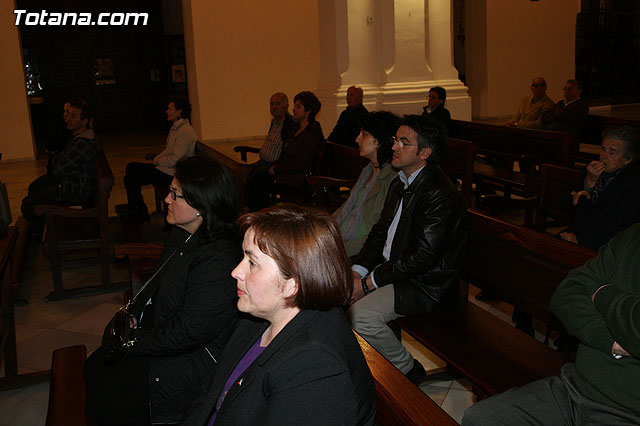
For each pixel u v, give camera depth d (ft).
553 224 18.69
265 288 4.28
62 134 22.43
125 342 7.02
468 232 9.70
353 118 21.52
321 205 16.05
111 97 53.31
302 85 44.19
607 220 10.73
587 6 51.19
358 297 9.10
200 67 41.52
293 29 43.24
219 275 6.72
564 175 12.61
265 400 4.07
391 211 9.70
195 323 6.64
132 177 19.44
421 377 9.48
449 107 28.27
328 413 3.81
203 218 7.04
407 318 9.43
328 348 3.97
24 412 9.77
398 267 8.80
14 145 37.60
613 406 5.59
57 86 51.47
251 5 41.91
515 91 48.75
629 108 51.72
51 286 15.39
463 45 55.21
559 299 6.00
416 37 27.43
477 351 8.30
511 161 21.09
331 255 4.26
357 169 16.79
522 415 5.94
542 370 7.81
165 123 54.29
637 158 10.66
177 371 6.88
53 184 18.94
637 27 53.21
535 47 48.57
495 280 9.21
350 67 27.14
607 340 5.46
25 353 11.76
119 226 20.59
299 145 18.53
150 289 7.91
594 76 52.60
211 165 7.13
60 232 15.14
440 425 4.38
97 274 16.12
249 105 43.11
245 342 4.92
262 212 4.48
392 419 4.77
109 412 6.99
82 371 8.10
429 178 8.99
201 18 41.01
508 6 47.24
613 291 5.42
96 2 51.19
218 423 4.25
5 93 36.99
